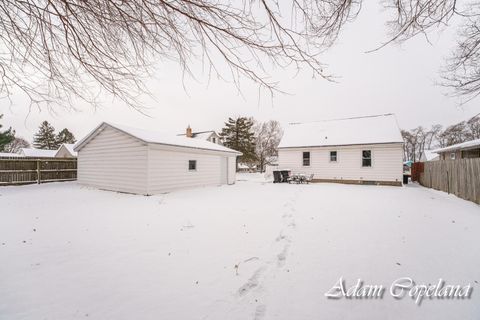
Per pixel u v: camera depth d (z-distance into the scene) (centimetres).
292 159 1828
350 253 355
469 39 374
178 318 207
